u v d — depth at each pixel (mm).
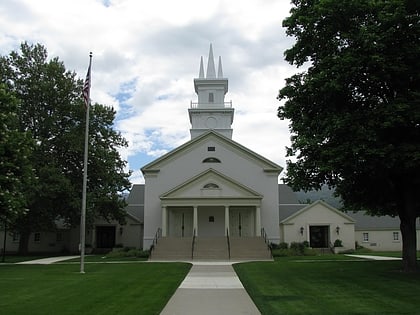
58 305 13016
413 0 17859
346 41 19297
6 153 25422
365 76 18422
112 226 51594
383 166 18062
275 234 43625
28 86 43562
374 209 26172
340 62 17984
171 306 13000
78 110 44250
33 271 25188
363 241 53156
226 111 53594
